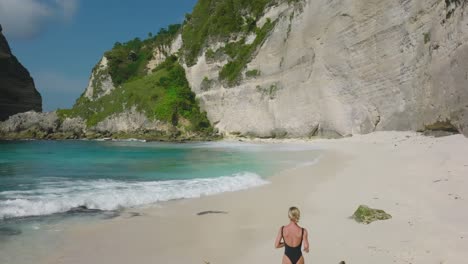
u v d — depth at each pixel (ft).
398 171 52.47
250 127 183.62
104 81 351.05
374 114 116.88
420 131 92.84
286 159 82.12
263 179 54.65
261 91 179.63
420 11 98.27
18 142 180.75
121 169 67.21
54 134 226.99
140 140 198.39
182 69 254.27
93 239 28.53
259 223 32.81
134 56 367.45
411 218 30.04
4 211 34.91
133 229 31.07
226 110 203.72
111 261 24.39
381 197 38.34
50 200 38.55
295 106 158.71
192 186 48.44
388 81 112.16
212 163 76.48
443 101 77.36
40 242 27.66
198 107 228.22
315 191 45.09
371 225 29.58
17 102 286.46
